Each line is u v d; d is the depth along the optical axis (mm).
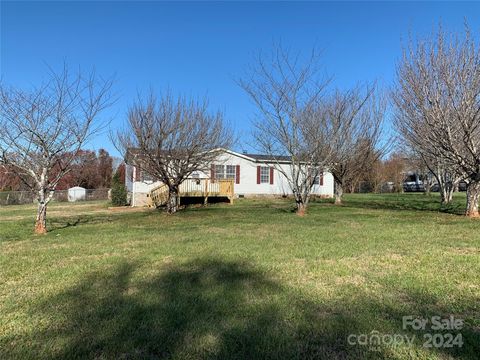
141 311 3877
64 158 11055
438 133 12398
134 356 3002
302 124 14375
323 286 4699
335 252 6691
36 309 4043
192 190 20844
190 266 5797
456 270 5344
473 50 11711
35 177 10414
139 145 14133
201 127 14789
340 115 14805
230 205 19828
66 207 22312
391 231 9297
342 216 13328
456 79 11930
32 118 10211
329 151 14312
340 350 3072
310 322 3582
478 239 7984
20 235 9977
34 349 3133
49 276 5406
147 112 13906
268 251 6852
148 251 7094
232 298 4246
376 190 40812
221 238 8492
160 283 4875
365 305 4016
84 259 6539
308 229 9805
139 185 21906
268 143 14922
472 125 12078
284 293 4422
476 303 4059
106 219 13961
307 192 14289
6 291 4750
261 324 3539
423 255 6379
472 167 12453
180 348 3109
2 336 3393
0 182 30656
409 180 46562
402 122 14875
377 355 2990
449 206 17547
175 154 14477
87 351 3082
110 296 4383
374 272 5309
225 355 2996
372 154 19609
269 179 26562
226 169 25656
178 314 3783
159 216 14328
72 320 3699
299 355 2994
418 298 4219
